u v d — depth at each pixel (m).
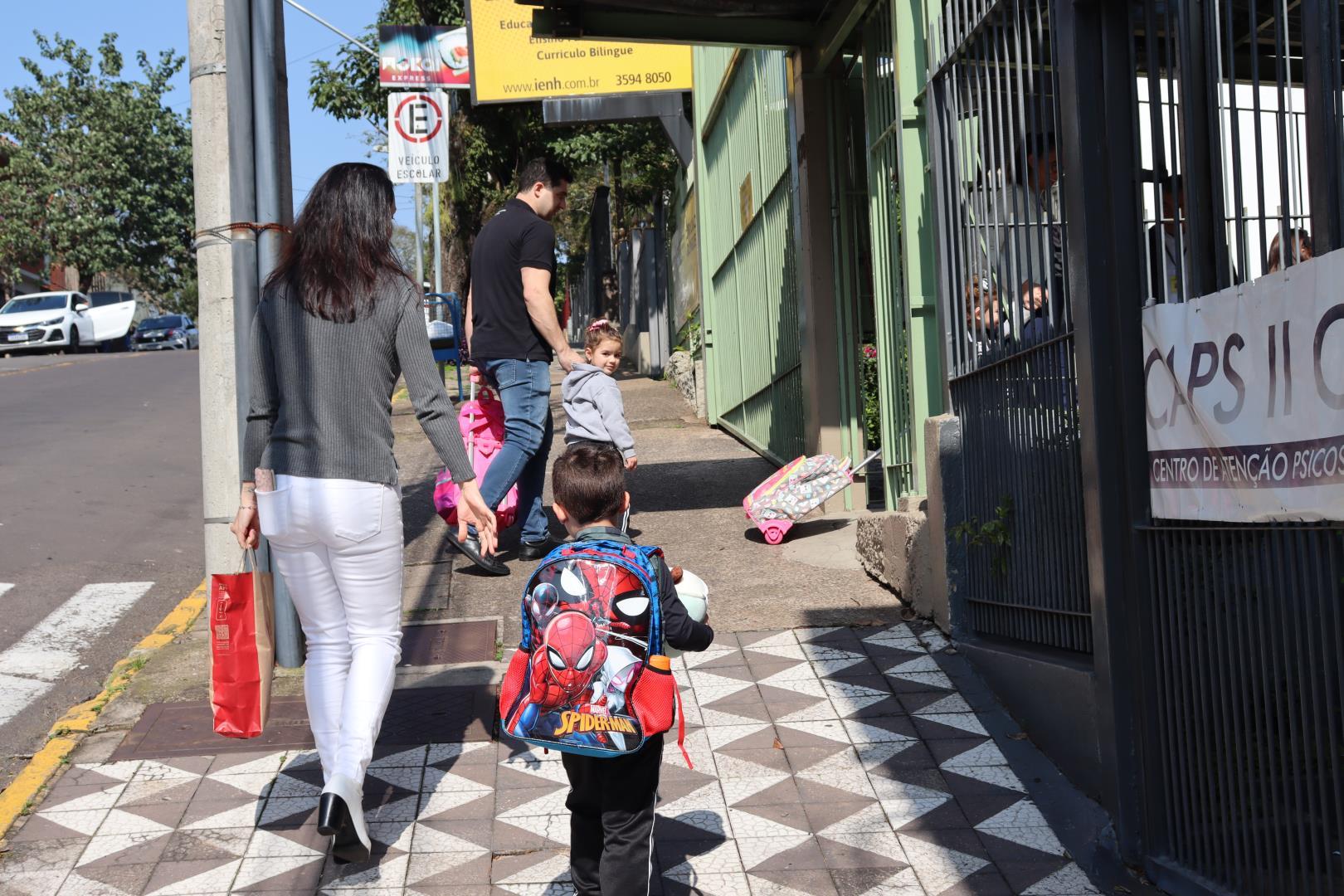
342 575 3.73
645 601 3.18
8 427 13.10
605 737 3.07
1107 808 3.91
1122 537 3.83
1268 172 4.89
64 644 5.95
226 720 3.90
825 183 7.78
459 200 20.19
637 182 27.89
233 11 5.07
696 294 14.72
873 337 8.14
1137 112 3.78
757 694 4.97
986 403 4.97
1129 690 3.82
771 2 7.23
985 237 4.90
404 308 3.76
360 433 3.70
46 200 50.34
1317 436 2.81
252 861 3.79
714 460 10.21
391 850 3.85
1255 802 3.25
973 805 4.11
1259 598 3.18
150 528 8.51
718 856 3.81
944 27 5.27
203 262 5.34
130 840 3.92
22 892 3.61
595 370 6.62
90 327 34.00
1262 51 5.34
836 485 7.16
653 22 7.37
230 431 5.36
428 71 12.57
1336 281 2.72
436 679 5.22
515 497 7.03
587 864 3.39
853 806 4.11
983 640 5.13
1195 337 3.34
